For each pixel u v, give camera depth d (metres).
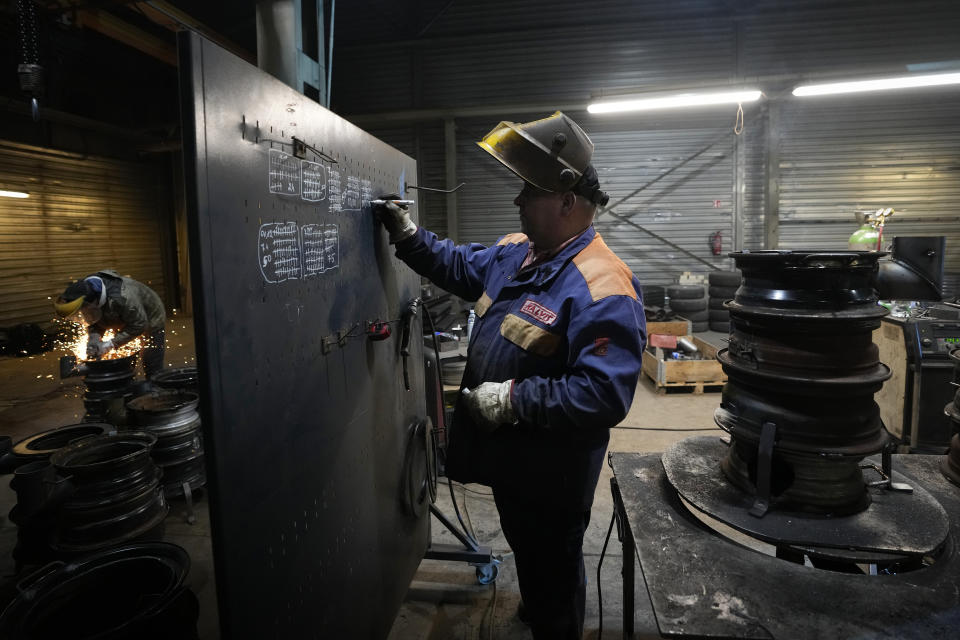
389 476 1.61
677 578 0.99
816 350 1.10
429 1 7.41
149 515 2.06
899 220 7.04
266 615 0.98
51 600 1.28
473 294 1.67
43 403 4.37
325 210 1.20
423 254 1.57
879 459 1.53
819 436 1.10
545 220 1.32
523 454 1.33
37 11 4.41
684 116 7.20
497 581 2.05
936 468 1.44
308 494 1.13
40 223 6.91
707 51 7.05
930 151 6.86
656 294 7.10
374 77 7.73
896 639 0.83
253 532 0.93
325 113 1.20
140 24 5.86
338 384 1.27
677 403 4.34
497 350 1.36
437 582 2.06
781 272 1.12
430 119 7.59
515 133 1.29
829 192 7.10
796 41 6.91
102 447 2.10
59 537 1.96
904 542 1.01
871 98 6.87
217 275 0.83
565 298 1.25
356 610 1.38
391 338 1.63
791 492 1.14
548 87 7.37
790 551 1.28
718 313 6.74
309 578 1.14
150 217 8.73
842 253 1.04
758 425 1.16
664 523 1.18
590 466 1.35
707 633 0.85
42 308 6.94
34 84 3.49
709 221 7.34
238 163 0.88
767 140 7.06
